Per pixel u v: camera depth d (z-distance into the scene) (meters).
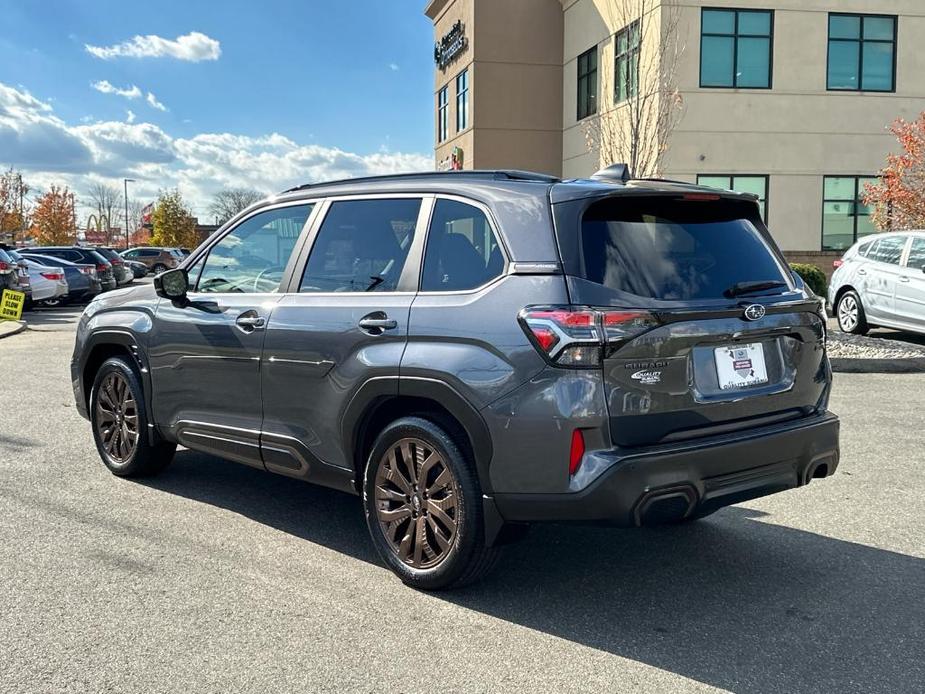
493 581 4.10
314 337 4.29
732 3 20.75
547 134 27.06
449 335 3.74
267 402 4.60
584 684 3.10
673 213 3.93
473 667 3.22
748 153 21.33
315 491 5.60
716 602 3.86
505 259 3.69
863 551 4.52
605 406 3.38
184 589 3.92
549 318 3.43
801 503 5.36
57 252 26.61
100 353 6.00
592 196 3.62
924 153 18.72
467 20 27.19
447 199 4.09
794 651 3.37
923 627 3.59
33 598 3.79
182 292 5.08
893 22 21.58
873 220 20.02
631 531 4.87
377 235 4.31
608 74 22.89
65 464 6.17
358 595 3.89
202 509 5.16
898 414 8.06
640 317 3.44
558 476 3.42
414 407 4.03
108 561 4.25
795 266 14.68
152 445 5.55
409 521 3.99
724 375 3.73
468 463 3.74
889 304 12.70
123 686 3.04
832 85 21.52
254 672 3.16
